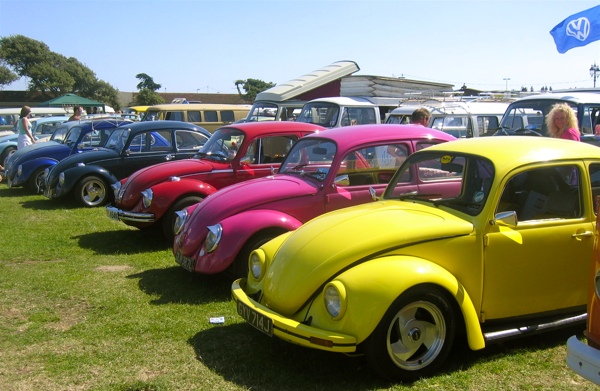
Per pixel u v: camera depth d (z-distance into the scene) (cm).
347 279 384
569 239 449
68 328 505
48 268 698
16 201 1241
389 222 429
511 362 423
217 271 571
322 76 1955
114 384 396
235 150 845
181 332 491
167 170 836
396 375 390
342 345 370
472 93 2659
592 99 1156
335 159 641
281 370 416
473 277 421
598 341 313
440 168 497
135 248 809
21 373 416
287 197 618
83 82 6259
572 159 461
